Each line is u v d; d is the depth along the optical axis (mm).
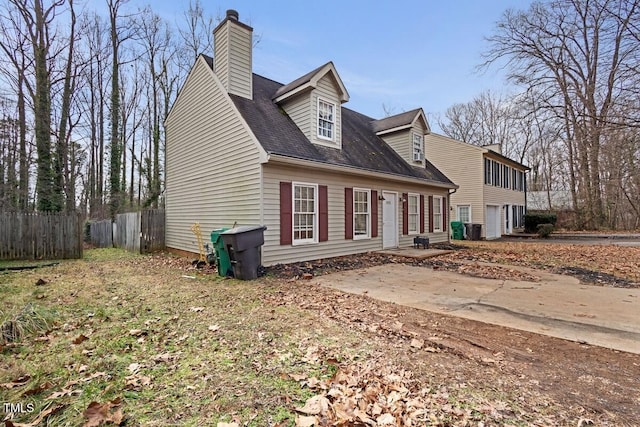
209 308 4680
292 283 6508
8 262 9391
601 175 19297
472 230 18203
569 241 16844
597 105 10469
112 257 10961
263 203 7914
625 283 6531
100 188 20844
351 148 11281
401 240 12672
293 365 2873
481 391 2465
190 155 11062
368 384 2539
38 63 13805
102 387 2486
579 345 3439
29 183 16906
